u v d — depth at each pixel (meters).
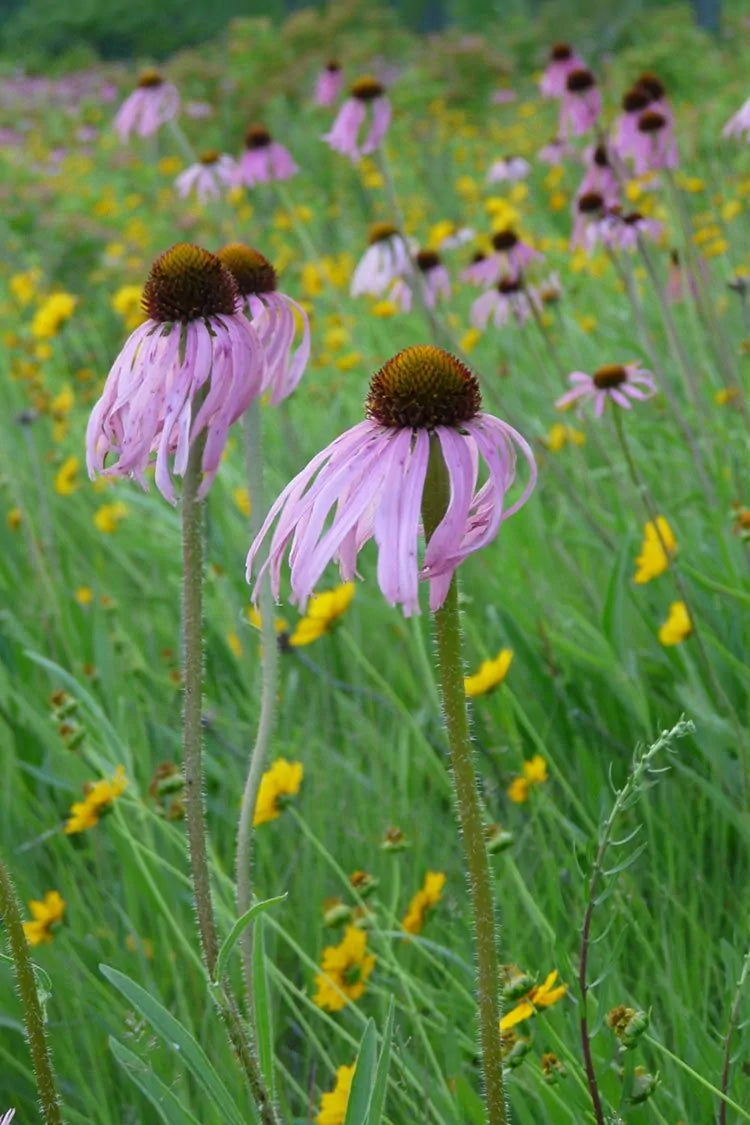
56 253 3.23
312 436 1.87
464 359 1.65
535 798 1.04
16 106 7.04
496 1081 0.76
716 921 0.98
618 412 1.17
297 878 1.05
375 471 0.74
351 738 1.18
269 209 3.67
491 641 1.26
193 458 0.85
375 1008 0.98
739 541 1.23
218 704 1.26
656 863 1.02
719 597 1.18
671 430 1.62
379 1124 0.78
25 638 1.30
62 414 1.94
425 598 1.07
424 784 1.16
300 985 1.02
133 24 11.58
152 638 1.42
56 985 0.99
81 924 1.05
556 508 1.56
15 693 1.20
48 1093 0.79
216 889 1.00
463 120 4.50
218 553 1.50
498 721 1.09
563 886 1.01
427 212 3.40
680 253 1.66
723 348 1.46
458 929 1.00
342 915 0.94
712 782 1.06
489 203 2.43
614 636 1.12
